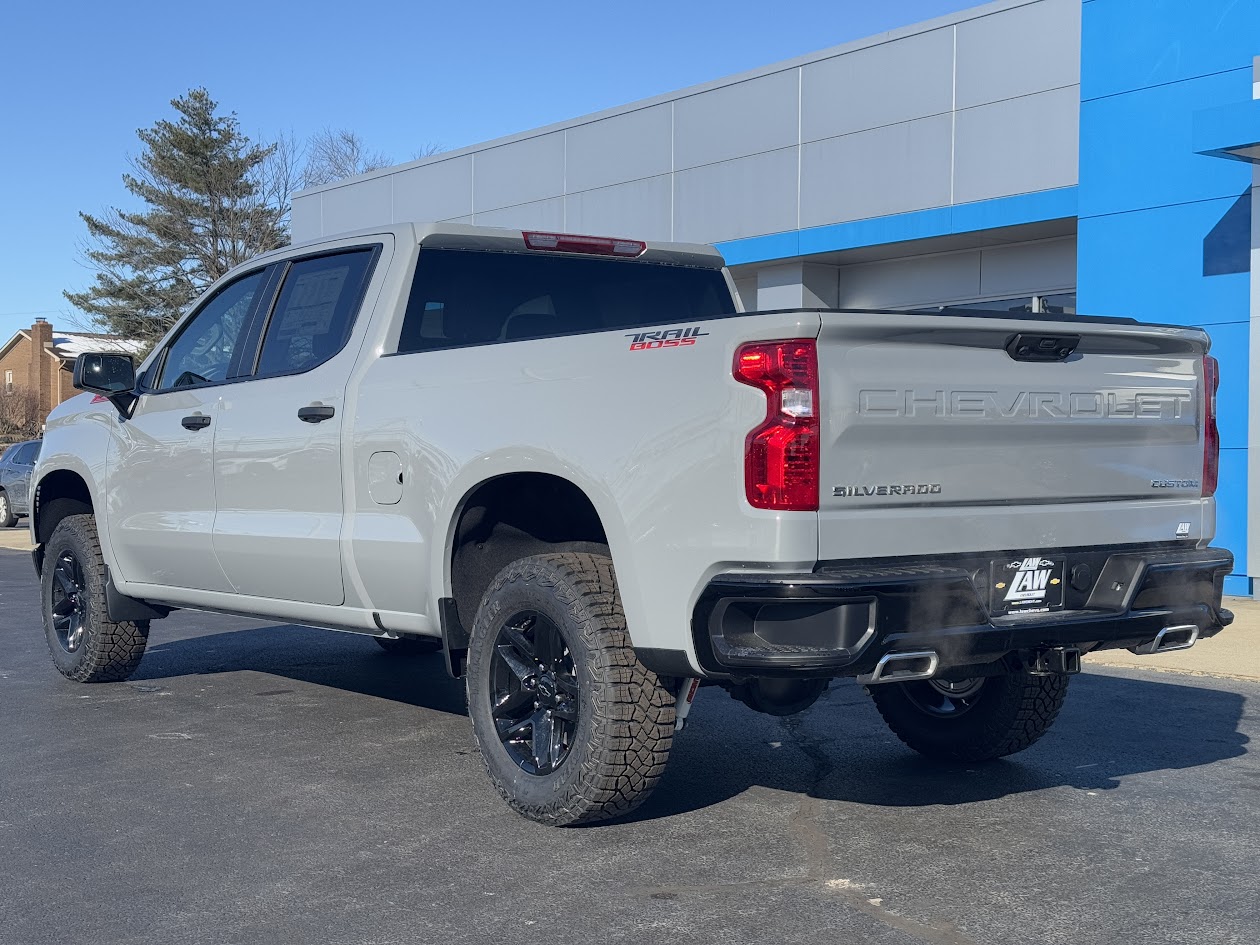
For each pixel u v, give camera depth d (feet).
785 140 53.67
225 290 21.86
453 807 16.24
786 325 12.96
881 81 50.31
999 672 15.71
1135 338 15.29
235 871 13.82
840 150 51.75
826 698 23.65
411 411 16.94
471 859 14.17
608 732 14.46
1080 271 43.16
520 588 15.31
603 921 12.29
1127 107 41.91
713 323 13.60
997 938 11.83
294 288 20.25
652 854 14.32
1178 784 17.42
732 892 13.08
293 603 19.43
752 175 55.01
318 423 18.45
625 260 20.71
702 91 56.85
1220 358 39.88
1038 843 14.74
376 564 17.43
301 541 18.57
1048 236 48.62
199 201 163.43
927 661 13.38
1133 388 15.48
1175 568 15.28
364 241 19.29
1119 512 15.29
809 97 52.75
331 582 18.33
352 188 75.66
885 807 16.26
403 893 13.10
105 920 12.42
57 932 12.13
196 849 14.58
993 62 46.91
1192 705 23.06
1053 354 14.73
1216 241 39.91
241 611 20.84
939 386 13.79
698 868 13.83
